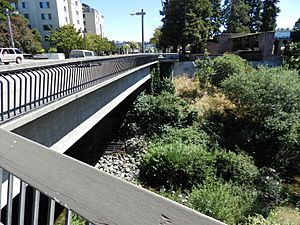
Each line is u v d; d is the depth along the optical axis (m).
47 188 1.14
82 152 14.32
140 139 16.08
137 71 17.05
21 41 41.19
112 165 12.95
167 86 23.56
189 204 7.71
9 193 1.51
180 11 35.09
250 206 8.13
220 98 19.80
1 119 4.41
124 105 19.09
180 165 10.20
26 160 1.30
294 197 10.05
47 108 5.38
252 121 15.34
